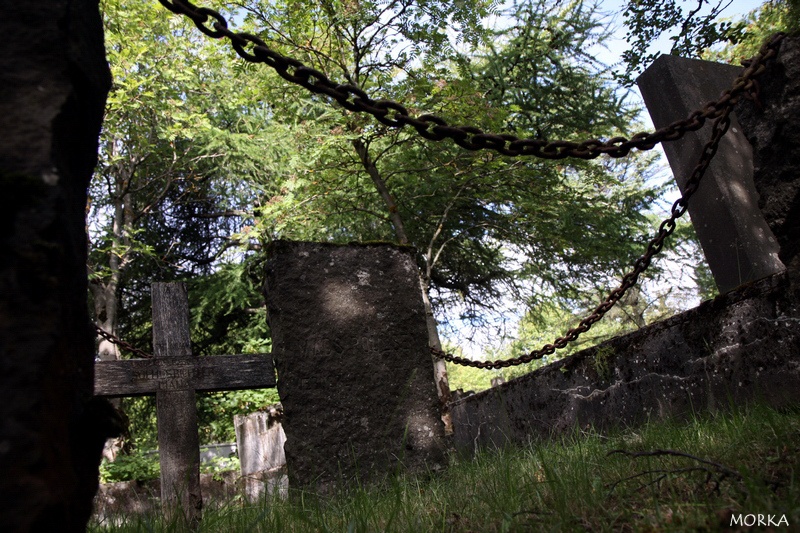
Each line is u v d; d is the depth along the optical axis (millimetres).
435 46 9125
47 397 1131
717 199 5168
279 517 2805
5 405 1059
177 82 14266
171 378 4395
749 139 3465
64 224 1294
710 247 5266
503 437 6168
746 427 2955
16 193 1210
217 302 16000
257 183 16031
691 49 8906
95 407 1497
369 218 13031
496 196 11906
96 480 1491
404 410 4625
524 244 13258
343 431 4430
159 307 4512
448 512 2641
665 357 4332
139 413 16188
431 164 11070
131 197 16422
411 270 5027
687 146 5422
